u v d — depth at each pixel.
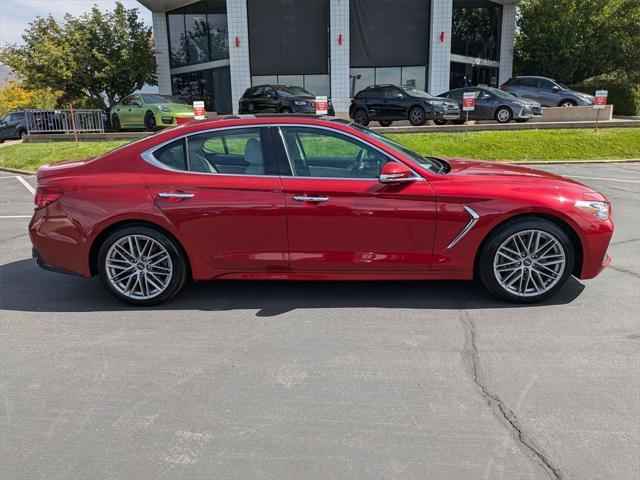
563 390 3.08
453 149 14.97
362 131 4.39
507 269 4.28
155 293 4.41
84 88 25.44
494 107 18.27
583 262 4.27
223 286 4.92
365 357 3.52
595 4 26.44
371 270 4.30
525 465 2.45
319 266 4.30
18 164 15.73
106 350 3.67
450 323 4.03
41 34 24.22
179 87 27.95
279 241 4.26
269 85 18.77
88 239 4.31
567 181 4.46
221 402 3.01
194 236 4.28
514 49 28.97
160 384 3.21
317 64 25.16
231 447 2.61
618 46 26.08
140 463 2.50
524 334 3.82
